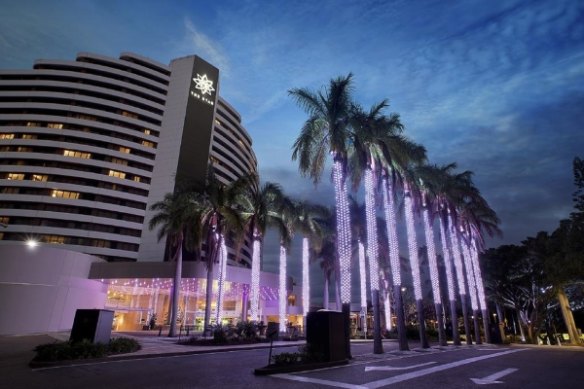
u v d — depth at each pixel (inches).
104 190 2979.8
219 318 1502.2
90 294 1545.3
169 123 3405.5
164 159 3260.3
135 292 2142.0
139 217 3078.2
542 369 561.3
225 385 396.2
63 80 3206.2
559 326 2337.6
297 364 529.3
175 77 3636.8
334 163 896.9
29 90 3122.5
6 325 1177.4
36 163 2918.3
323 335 601.9
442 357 759.7
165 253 2938.0
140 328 2034.9
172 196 1524.4
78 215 2847.0
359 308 2770.7
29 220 2758.4
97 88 3213.6
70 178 2938.0
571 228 1457.9
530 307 2135.8
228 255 3292.3
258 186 1488.7
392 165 1014.4
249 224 1470.2
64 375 447.2
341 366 576.4
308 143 892.0
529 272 1920.5
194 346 890.7
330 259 2123.5
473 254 1688.0
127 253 2935.5
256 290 1413.6
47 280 1318.9
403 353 858.1
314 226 1610.5
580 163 1422.2
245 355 742.5
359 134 899.4
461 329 2341.3
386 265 1971.0
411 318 2795.3
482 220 1768.0
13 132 2950.3
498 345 1438.2
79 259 1568.7
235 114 4163.4
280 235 1501.0
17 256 1251.2
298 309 2471.7
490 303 2393.0
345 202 873.5
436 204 1448.1
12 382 398.9
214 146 3607.3
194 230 1376.7
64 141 2997.0
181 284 1875.0
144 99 3383.4
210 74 3796.8
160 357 659.4
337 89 883.4
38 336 1120.2
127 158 3129.9
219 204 1403.8
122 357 607.2
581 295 1798.7
